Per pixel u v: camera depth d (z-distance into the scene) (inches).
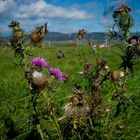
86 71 15.1
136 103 15.1
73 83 19.6
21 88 18.5
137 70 25.8
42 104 14.4
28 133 12.2
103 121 11.8
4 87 18.5
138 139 12.9
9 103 15.9
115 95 9.7
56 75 9.6
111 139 12.2
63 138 10.3
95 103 10.9
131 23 9.5
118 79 9.6
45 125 12.5
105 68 12.8
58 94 16.7
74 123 9.2
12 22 9.5
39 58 10.0
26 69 9.3
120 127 12.7
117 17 9.5
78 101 8.8
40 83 8.5
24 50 9.3
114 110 14.6
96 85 11.7
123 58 9.6
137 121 14.1
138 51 9.4
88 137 10.6
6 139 12.3
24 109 15.2
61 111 13.3
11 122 13.2
